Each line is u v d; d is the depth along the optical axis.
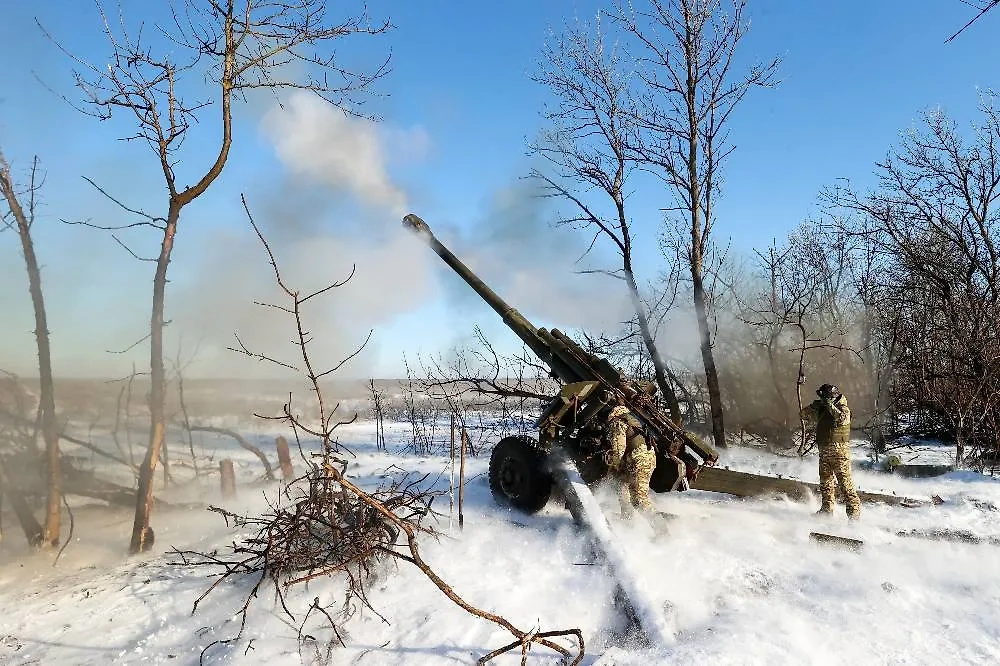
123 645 3.90
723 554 4.86
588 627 3.78
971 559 4.71
